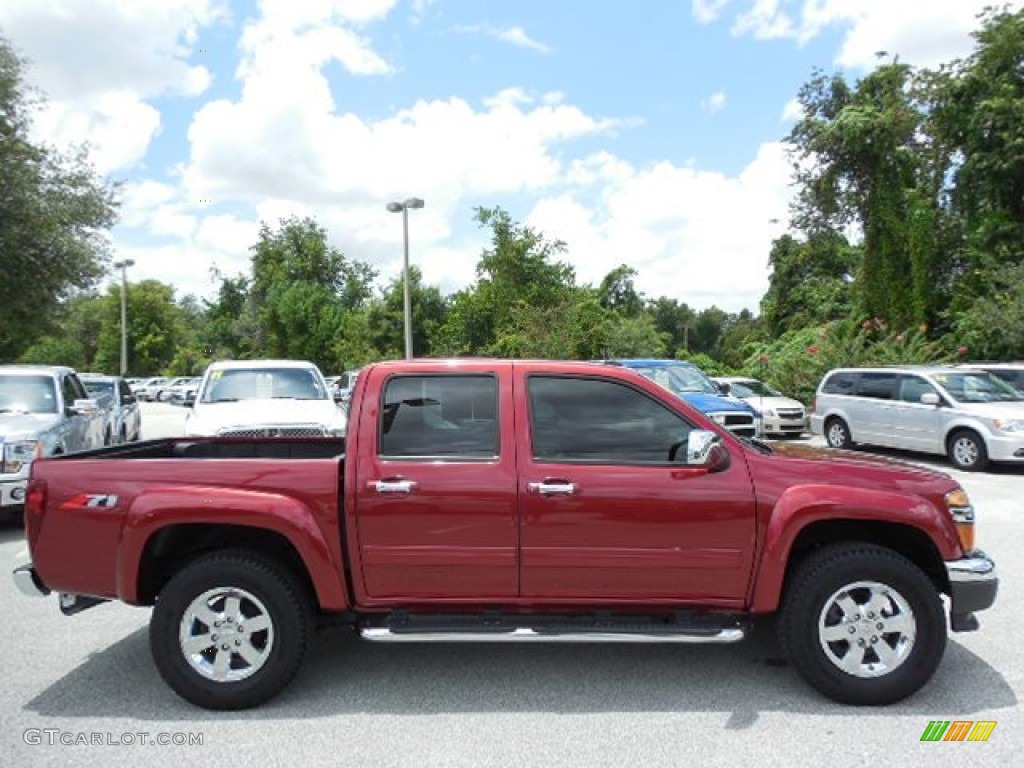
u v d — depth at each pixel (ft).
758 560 14.11
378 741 12.83
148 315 212.02
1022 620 18.35
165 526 14.32
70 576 14.48
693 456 13.78
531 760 12.15
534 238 109.09
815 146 83.66
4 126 65.05
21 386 32.94
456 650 17.04
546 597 14.35
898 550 15.31
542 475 14.19
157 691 14.97
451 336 113.70
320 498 14.25
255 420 36.04
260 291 184.03
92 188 70.85
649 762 12.07
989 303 63.67
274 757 12.32
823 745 12.57
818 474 14.35
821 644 14.02
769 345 101.60
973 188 78.23
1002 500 33.58
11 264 64.28
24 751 12.56
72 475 14.57
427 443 14.53
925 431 45.50
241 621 14.15
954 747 12.48
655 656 16.61
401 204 89.66
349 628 18.53
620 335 97.96
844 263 113.29
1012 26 73.20
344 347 137.80
